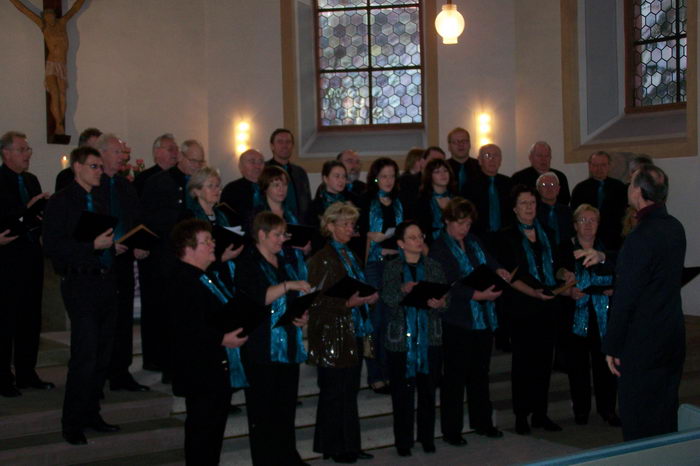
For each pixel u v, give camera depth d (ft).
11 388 18.43
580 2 31.73
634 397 13.87
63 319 24.38
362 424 19.70
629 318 13.87
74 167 16.66
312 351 17.07
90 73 31.50
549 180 22.17
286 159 22.44
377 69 36.22
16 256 18.30
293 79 34.63
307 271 17.02
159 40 33.24
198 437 13.87
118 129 32.24
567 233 22.24
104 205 17.56
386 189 20.59
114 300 16.99
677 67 30.37
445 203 21.20
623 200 24.53
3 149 18.99
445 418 19.17
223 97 34.42
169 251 19.33
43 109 30.40
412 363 17.75
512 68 33.53
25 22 29.94
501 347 24.03
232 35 34.47
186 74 33.91
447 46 34.04
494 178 23.21
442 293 16.52
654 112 30.83
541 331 19.86
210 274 14.19
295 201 22.13
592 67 31.78
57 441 16.60
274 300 15.10
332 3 36.17
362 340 17.65
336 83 36.40
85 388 16.42
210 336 13.75
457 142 24.63
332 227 17.30
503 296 19.99
